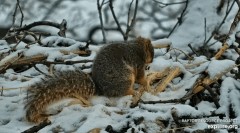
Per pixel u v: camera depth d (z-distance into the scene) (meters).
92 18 18.80
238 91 9.16
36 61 10.74
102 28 13.39
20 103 9.22
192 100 9.31
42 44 11.61
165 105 8.55
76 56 10.89
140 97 9.26
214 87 9.66
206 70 9.58
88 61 10.54
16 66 10.66
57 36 11.66
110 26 18.62
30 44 11.57
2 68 10.54
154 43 11.39
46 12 18.95
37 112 8.63
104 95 9.61
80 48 11.09
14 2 18.97
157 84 9.89
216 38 12.76
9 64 10.55
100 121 8.12
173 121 8.14
